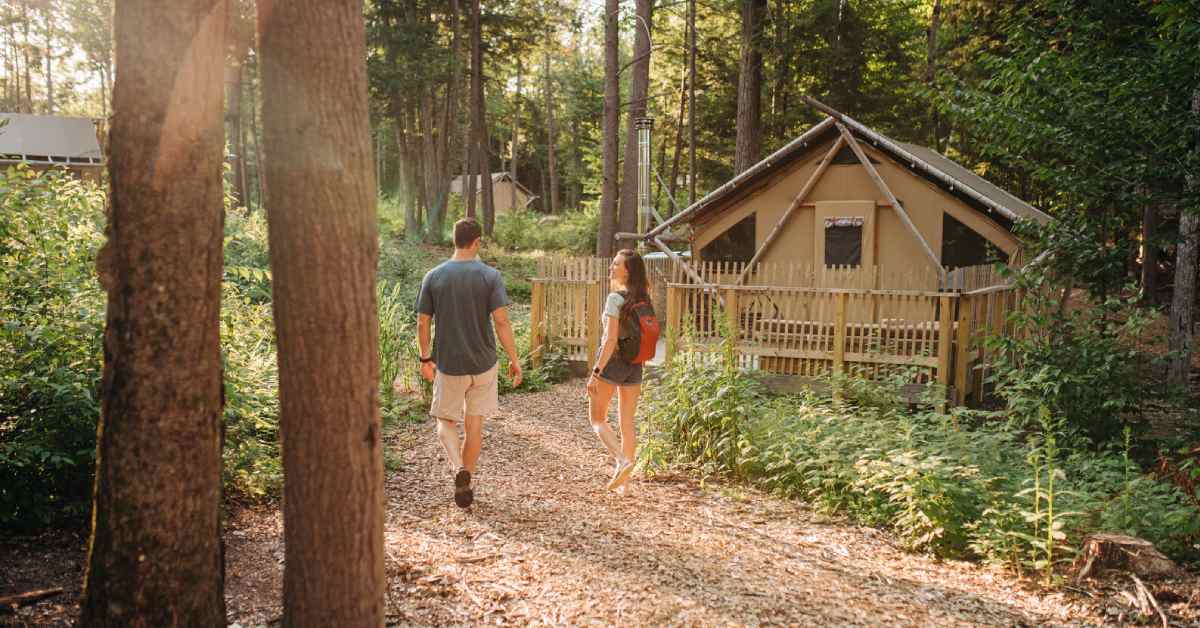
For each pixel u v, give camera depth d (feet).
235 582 12.82
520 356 35.45
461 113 136.05
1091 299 24.71
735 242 47.75
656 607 12.12
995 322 33.86
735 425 20.77
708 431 21.34
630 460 18.92
